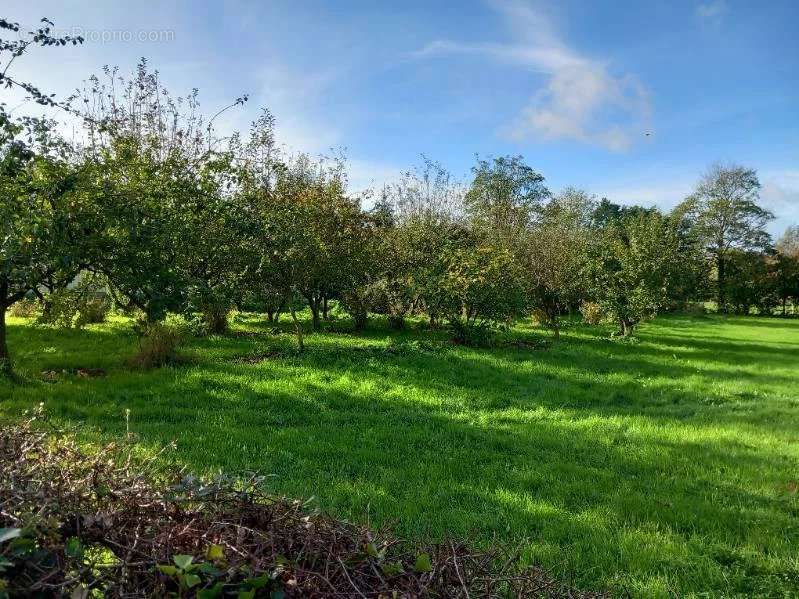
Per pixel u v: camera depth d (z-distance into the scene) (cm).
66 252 780
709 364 1491
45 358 1080
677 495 522
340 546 186
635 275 1994
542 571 217
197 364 1079
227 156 1080
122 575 156
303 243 1357
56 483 193
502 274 1623
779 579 371
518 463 610
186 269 1031
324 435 673
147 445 570
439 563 185
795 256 4819
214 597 147
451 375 1112
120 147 969
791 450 698
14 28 658
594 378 1198
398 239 2014
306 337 1599
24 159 725
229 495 203
